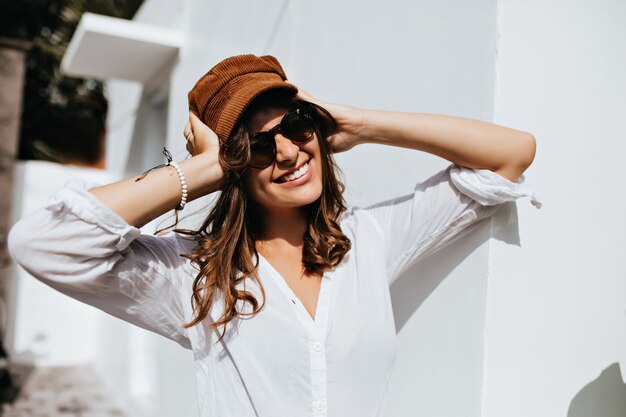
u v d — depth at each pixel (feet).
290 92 4.99
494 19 5.31
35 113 42.04
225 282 4.77
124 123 21.81
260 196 5.08
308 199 5.00
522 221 5.41
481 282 5.30
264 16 10.21
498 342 5.28
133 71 17.54
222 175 4.81
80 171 25.48
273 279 4.96
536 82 5.48
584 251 5.77
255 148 4.79
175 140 14.87
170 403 13.64
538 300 5.50
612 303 5.93
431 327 5.89
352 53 7.45
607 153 5.91
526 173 5.42
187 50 14.44
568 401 5.68
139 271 4.72
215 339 4.84
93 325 25.50
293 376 4.66
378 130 5.19
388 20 6.73
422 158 6.13
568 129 5.66
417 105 6.24
